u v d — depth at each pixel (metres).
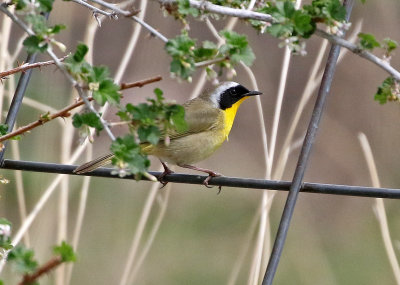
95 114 4.91
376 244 15.74
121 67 8.88
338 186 6.98
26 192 11.72
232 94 9.16
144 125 4.84
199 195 16.25
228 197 16.28
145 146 8.34
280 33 5.23
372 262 15.50
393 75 5.30
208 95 9.23
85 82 4.95
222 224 15.82
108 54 16.17
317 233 16.25
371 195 6.95
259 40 17.28
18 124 12.82
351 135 16.95
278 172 8.62
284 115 17.27
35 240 9.62
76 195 13.91
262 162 17.16
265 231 8.83
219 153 17.22
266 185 7.12
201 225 15.76
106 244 13.62
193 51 5.12
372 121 17.06
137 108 4.80
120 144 4.76
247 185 7.23
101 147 14.34
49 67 12.18
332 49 7.10
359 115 17.11
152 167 13.35
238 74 17.16
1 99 8.48
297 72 17.23
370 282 15.18
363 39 5.36
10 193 11.81
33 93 12.62
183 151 8.62
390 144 16.83
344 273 15.37
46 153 10.98
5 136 5.71
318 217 16.48
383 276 15.23
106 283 13.26
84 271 13.28
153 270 14.37
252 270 8.42
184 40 5.00
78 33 14.59
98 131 4.95
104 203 14.15
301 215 16.30
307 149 7.02
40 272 4.25
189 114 8.83
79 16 14.63
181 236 15.29
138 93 15.62
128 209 14.27
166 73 15.68
